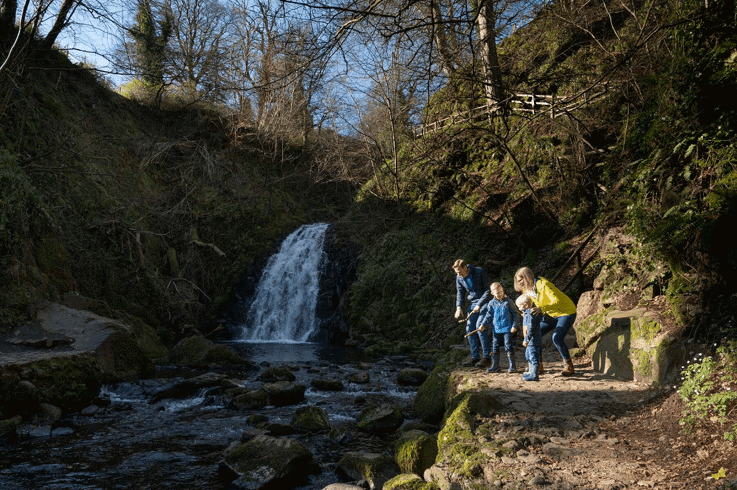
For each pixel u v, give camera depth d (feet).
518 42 52.75
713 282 20.39
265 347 54.80
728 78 23.36
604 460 13.56
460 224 55.83
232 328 63.93
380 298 57.72
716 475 11.18
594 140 42.32
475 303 26.81
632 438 15.23
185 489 16.39
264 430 21.74
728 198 20.61
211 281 67.05
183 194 72.13
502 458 13.98
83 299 41.63
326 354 49.19
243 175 81.66
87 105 66.80
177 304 59.21
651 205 25.48
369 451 20.03
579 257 35.29
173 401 28.91
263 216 77.15
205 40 89.66
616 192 33.45
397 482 13.43
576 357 27.53
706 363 16.47
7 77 41.34
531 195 48.19
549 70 47.91
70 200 51.83
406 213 65.98
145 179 69.56
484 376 23.56
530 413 17.79
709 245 20.54
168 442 21.39
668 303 22.22
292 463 16.89
